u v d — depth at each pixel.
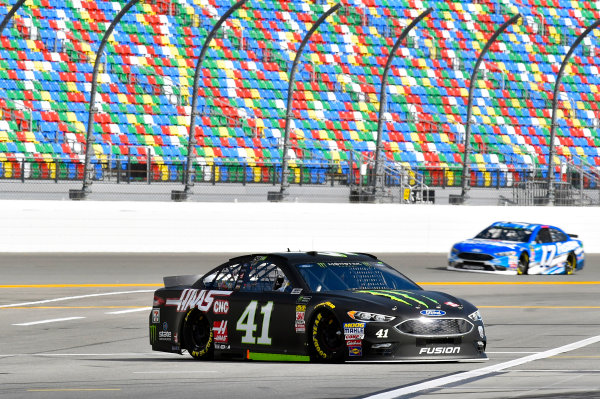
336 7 101.56
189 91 151.50
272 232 99.75
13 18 148.62
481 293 66.56
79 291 64.69
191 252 96.56
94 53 150.38
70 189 99.38
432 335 33.28
